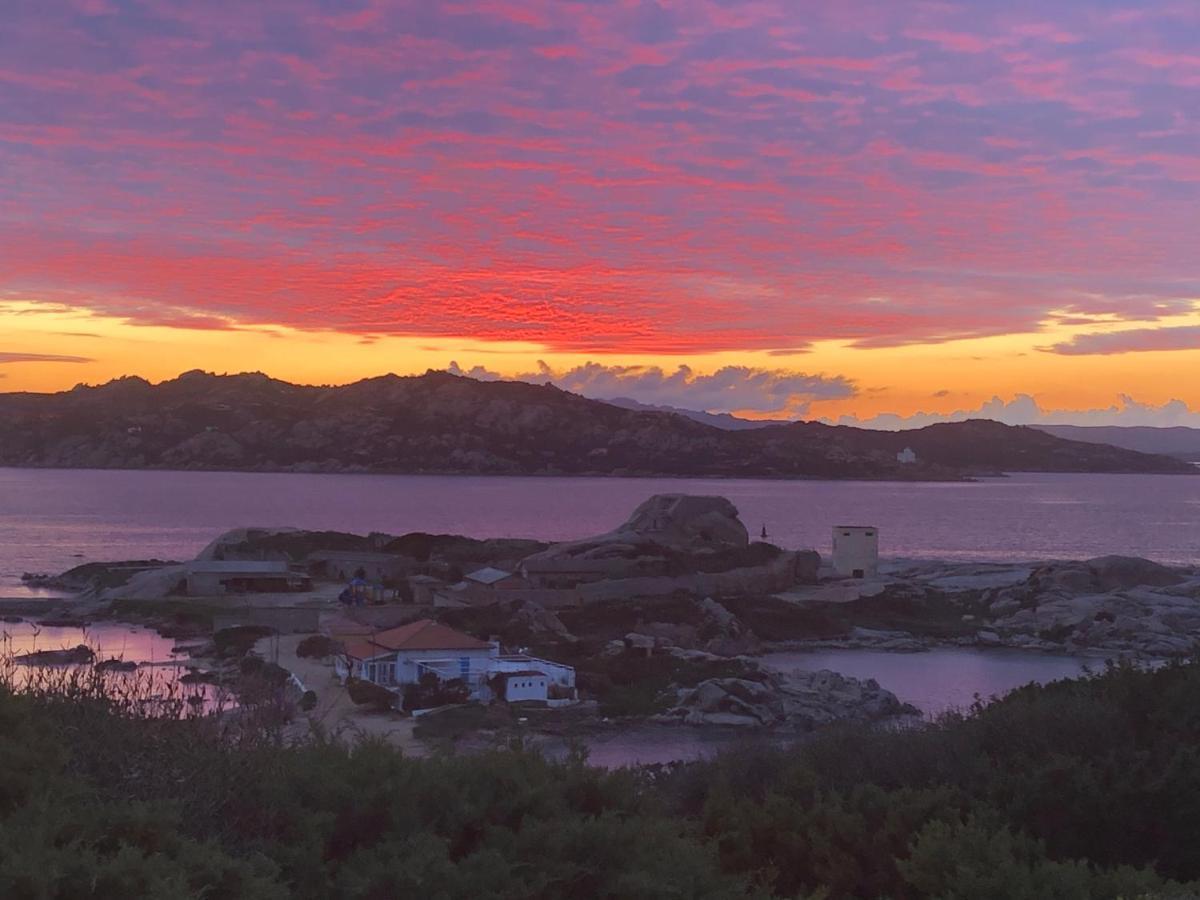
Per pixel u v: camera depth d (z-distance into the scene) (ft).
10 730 29.86
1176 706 60.13
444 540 366.63
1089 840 44.57
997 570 372.17
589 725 153.99
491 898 27.40
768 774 59.52
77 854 23.75
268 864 26.21
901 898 41.01
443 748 36.76
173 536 613.52
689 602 261.03
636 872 29.48
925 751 56.08
